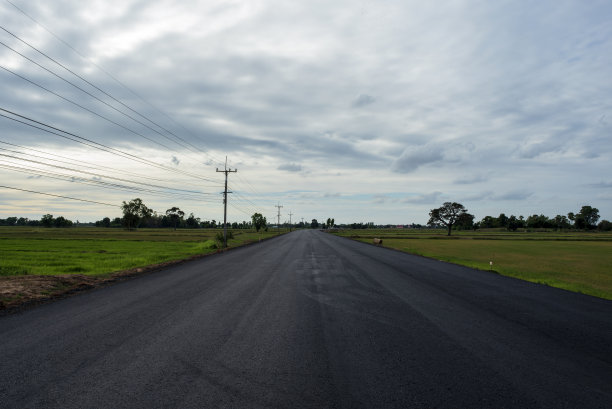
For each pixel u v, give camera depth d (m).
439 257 24.31
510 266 19.44
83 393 3.50
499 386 3.75
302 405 3.27
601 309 7.96
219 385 3.70
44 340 5.23
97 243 41.16
